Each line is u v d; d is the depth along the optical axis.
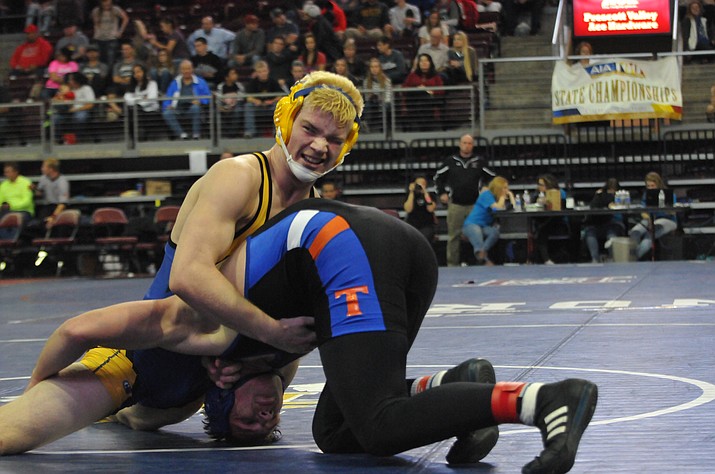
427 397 3.19
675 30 20.55
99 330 3.65
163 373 3.89
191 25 24.12
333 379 3.36
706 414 4.04
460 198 18.23
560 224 18.33
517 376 5.24
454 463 3.35
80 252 20.02
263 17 24.27
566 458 2.88
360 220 3.52
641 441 3.55
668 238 18.12
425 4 23.41
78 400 3.78
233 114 20.95
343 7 23.11
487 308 9.97
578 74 19.77
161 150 21.06
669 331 7.32
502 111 21.25
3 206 19.77
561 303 10.16
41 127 21.81
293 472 3.27
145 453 3.74
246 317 3.48
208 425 3.95
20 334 9.10
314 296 3.49
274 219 3.63
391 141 20.45
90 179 21.30
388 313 3.39
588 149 20.45
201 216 3.55
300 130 3.70
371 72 20.62
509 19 23.50
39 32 24.84
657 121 19.92
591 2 20.72
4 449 3.67
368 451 3.33
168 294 3.87
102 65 22.19
